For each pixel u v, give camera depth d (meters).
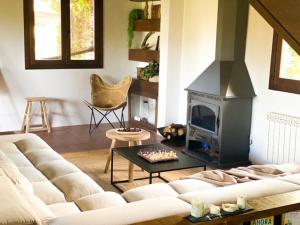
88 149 5.34
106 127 6.66
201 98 4.94
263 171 3.23
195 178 3.04
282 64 4.45
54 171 3.04
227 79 4.69
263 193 2.46
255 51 4.76
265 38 4.61
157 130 5.98
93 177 4.27
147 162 3.59
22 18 6.14
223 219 1.88
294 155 4.36
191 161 3.66
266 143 4.71
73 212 2.34
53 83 6.54
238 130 4.79
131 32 6.90
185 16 5.91
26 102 6.36
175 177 4.36
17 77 6.26
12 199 1.95
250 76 4.86
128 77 6.41
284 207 2.03
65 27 6.48
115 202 2.53
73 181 2.82
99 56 6.85
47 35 6.38
